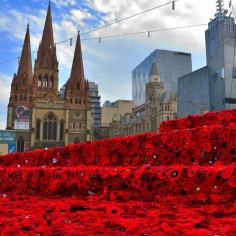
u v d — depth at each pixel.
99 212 3.22
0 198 4.87
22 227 2.66
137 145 5.07
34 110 100.62
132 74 194.75
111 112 153.62
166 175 3.77
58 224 2.78
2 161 8.10
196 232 2.33
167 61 159.12
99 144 5.65
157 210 3.22
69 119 102.62
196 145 4.43
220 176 3.40
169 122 7.34
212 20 54.38
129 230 2.48
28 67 109.94
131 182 4.02
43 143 99.06
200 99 58.06
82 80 107.12
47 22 118.00
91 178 4.45
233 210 2.99
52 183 4.97
